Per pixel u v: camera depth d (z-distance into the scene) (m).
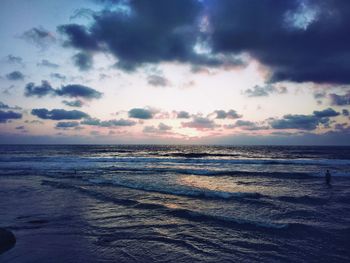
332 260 6.82
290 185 19.64
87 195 15.09
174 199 14.26
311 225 9.66
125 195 15.16
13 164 34.19
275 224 9.59
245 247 7.75
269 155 58.94
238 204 13.13
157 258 7.05
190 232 9.08
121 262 6.82
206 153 65.94
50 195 15.08
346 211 11.68
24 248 7.67
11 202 13.39
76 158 41.91
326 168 32.28
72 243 8.08
